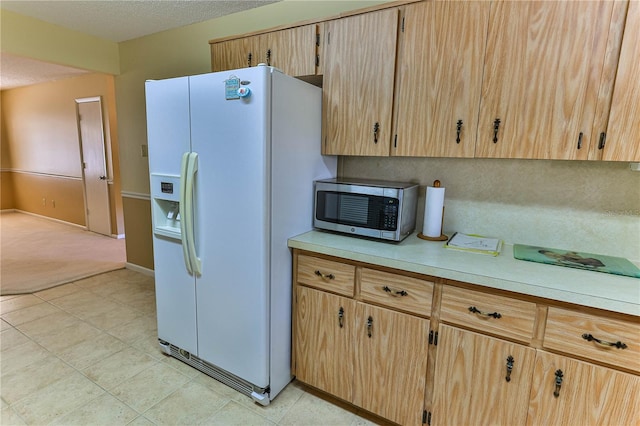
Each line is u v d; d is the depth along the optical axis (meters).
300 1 2.22
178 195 1.82
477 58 1.43
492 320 1.29
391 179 2.03
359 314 1.59
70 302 2.86
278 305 1.74
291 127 1.66
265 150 1.51
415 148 1.63
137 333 2.40
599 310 1.11
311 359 1.79
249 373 1.75
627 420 1.12
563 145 1.33
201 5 2.38
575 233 1.60
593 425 1.17
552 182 1.62
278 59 1.93
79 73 4.45
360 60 1.70
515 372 1.28
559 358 1.19
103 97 4.49
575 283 1.20
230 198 1.64
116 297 2.97
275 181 1.60
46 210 5.93
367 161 2.08
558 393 1.21
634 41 1.17
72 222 5.52
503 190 1.74
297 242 1.71
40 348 2.19
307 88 1.74
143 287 3.20
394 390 1.55
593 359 1.14
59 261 3.85
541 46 1.31
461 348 1.37
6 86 5.61
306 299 1.75
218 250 1.74
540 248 1.64
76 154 5.11
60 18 2.66
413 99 1.60
